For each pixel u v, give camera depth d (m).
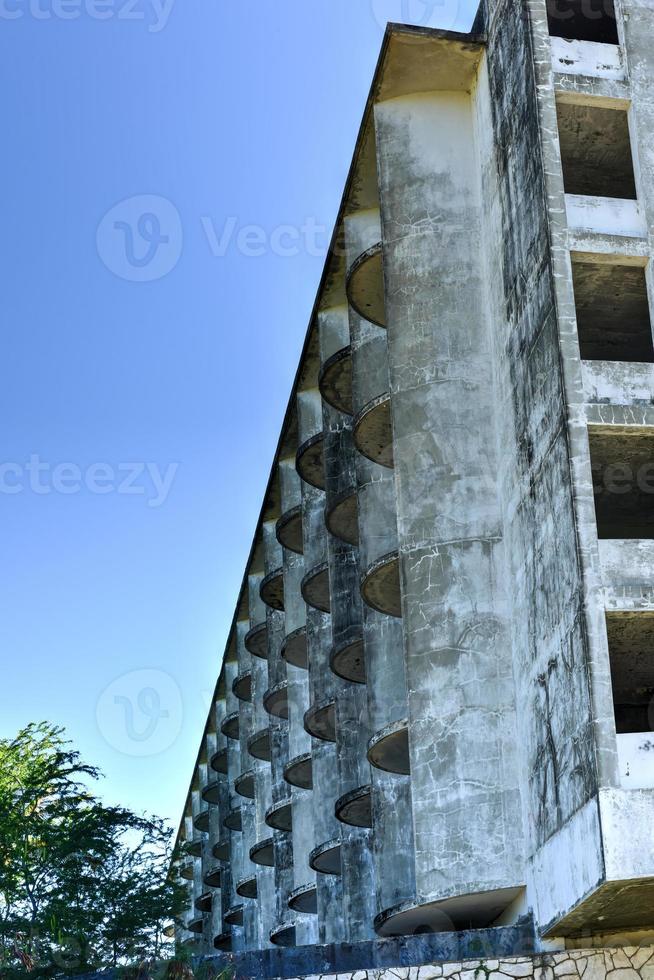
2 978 27.97
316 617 35.94
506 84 25.98
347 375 32.28
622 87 24.66
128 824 35.28
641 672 25.20
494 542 25.77
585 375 22.53
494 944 23.16
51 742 39.03
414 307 27.42
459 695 25.00
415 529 26.27
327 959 23.66
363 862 32.34
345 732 32.75
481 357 26.91
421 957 23.30
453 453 26.39
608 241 23.56
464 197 27.92
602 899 20.34
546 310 23.20
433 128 28.42
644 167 24.34
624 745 20.31
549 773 22.39
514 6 25.59
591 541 21.38
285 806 39.22
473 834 24.17
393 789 29.22
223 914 51.25
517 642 24.67
